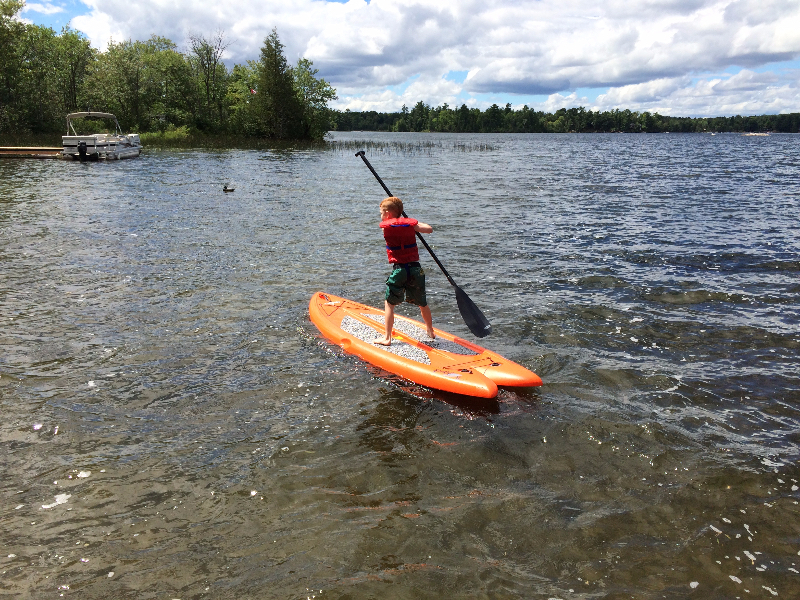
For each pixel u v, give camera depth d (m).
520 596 2.52
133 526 2.93
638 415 4.14
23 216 11.64
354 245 9.45
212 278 7.43
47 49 49.03
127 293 6.75
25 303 6.30
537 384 4.43
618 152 44.94
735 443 3.77
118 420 3.97
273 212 12.66
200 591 2.51
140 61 48.91
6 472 3.35
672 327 5.85
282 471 3.42
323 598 2.47
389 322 5.07
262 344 5.35
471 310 5.26
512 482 3.36
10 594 2.47
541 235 10.36
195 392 4.39
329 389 4.50
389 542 2.83
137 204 13.53
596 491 3.28
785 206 13.76
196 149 37.38
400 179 20.33
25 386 4.42
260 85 48.44
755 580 2.63
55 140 38.53
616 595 2.54
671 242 9.68
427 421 4.05
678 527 2.98
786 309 6.34
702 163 30.70
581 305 6.53
